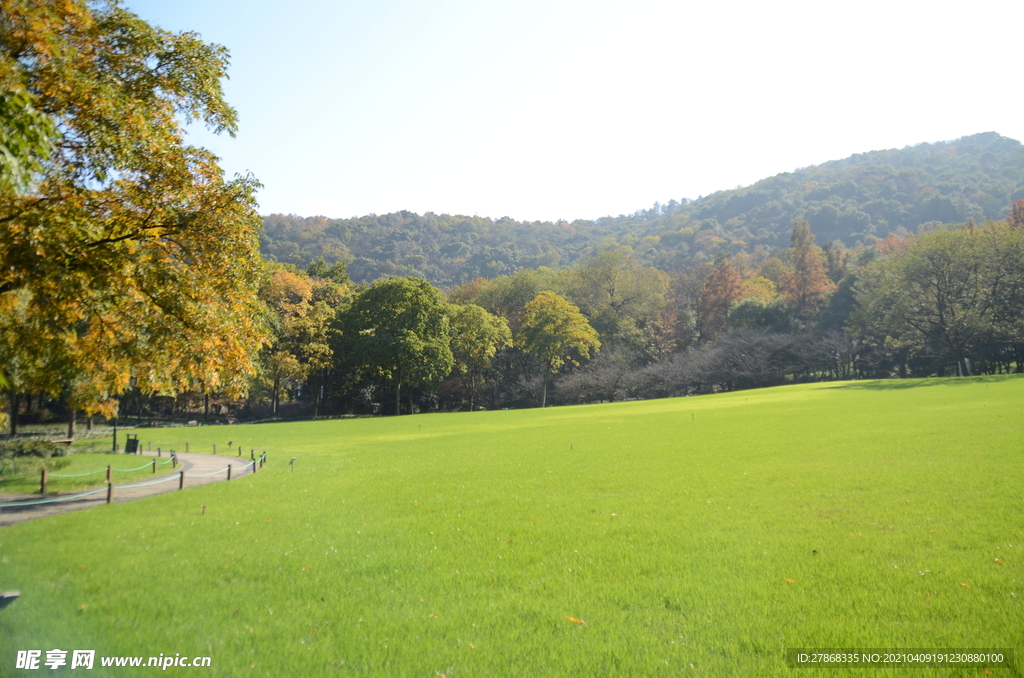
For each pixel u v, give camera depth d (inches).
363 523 621.0
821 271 3969.0
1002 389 1815.9
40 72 566.6
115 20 666.2
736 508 600.4
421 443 1539.1
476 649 310.7
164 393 828.0
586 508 647.1
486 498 737.6
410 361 2915.8
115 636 336.5
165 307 706.2
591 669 284.5
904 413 1393.9
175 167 687.1
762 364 3425.2
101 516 687.7
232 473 1099.9
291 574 445.4
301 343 3026.6
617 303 4052.7
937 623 309.0
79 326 1008.9
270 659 305.3
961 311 2662.4
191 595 403.9
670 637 315.0
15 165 398.9
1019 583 348.2
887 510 546.3
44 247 573.6
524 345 3481.8
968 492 585.9
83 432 2146.9
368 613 364.5
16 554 515.5
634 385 3590.1
